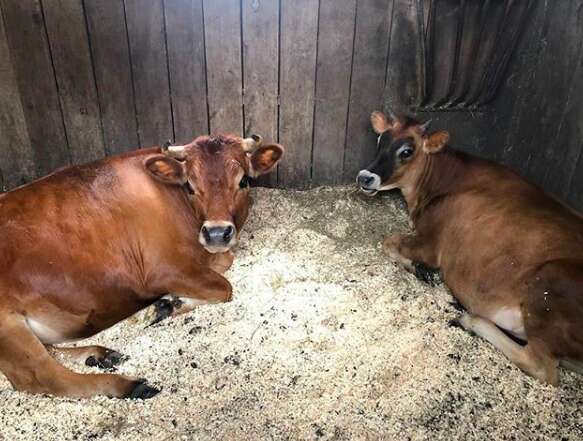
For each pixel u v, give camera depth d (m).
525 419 2.53
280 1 3.68
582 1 3.33
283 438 2.44
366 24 3.78
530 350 2.72
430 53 3.84
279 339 2.94
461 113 4.10
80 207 2.87
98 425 2.50
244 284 3.32
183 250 3.11
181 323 3.07
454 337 2.96
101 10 3.61
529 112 3.89
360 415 2.54
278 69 3.91
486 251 3.01
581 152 3.45
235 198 3.10
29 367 2.59
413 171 3.65
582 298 2.49
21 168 4.12
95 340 2.99
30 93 3.84
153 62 3.81
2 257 2.61
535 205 3.04
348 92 4.02
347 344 2.91
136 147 4.11
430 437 2.45
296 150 4.24
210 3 3.64
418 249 3.50
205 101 3.99
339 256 3.63
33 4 3.55
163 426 2.49
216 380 2.71
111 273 2.89
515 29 3.70
